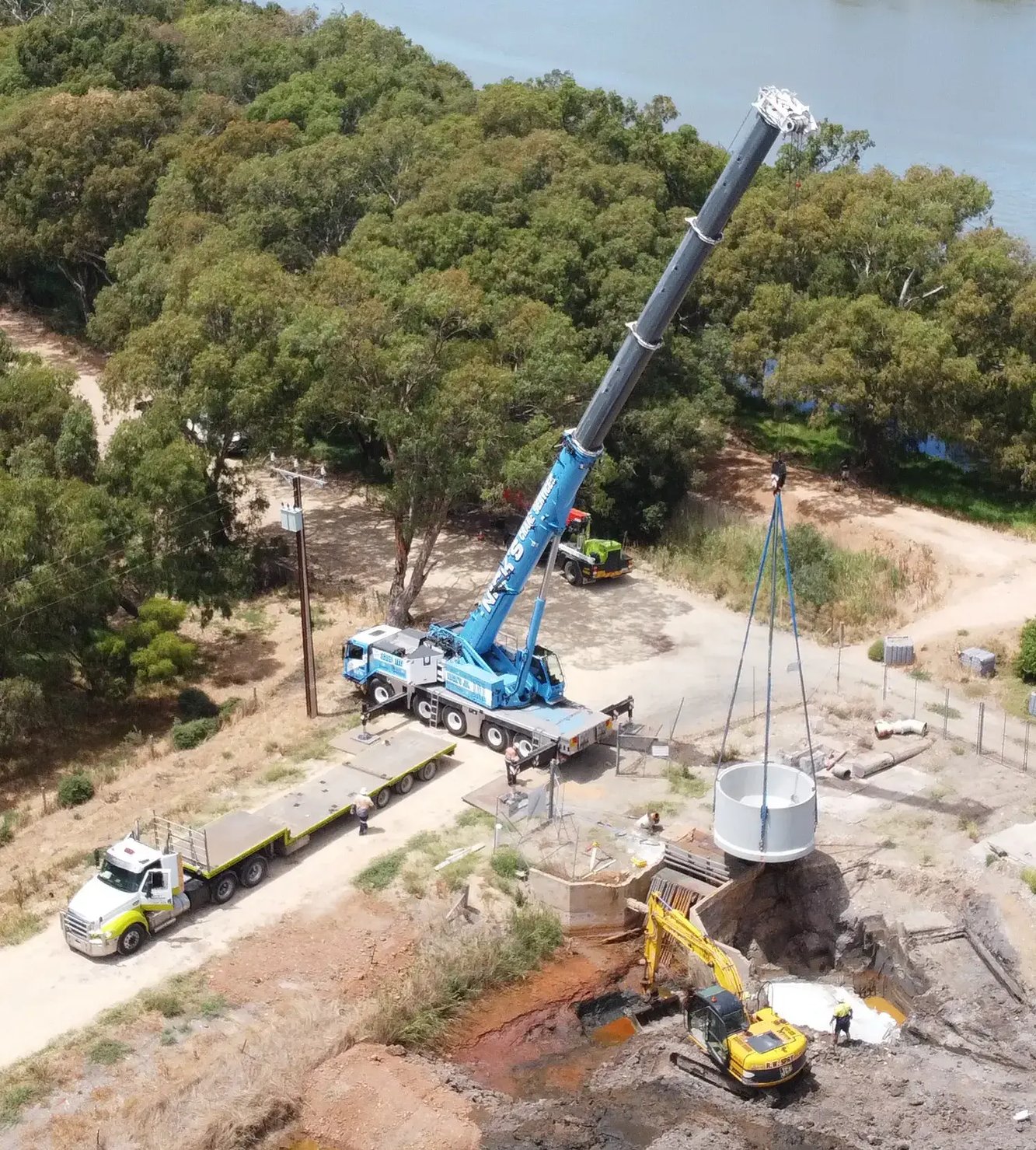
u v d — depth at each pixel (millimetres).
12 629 51875
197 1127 33125
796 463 82062
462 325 59656
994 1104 35375
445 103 112062
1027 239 110312
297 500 51688
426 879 43469
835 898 43531
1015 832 45969
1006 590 64938
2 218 103812
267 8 153125
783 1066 35219
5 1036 36469
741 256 81375
